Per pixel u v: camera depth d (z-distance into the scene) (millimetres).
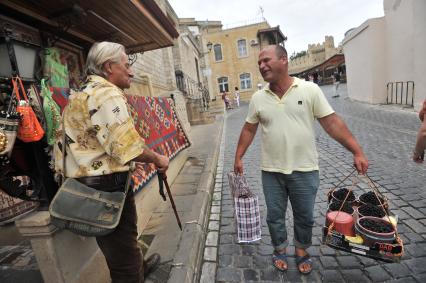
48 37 3705
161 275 2633
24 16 3230
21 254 3119
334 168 5578
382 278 2568
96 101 1674
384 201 2604
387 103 14078
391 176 4805
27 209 3932
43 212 1982
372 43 14148
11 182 1915
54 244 1975
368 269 2693
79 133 1756
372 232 2230
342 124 2348
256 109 2564
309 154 2463
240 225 3281
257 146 8484
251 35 35781
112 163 1783
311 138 2449
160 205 4254
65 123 1777
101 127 1675
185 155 6906
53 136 1912
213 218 4020
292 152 2447
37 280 2643
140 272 2105
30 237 1944
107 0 3336
